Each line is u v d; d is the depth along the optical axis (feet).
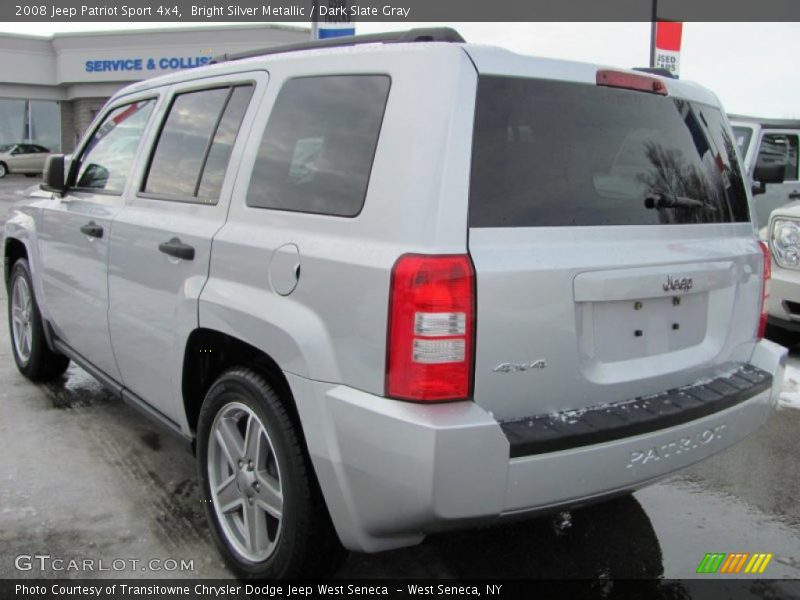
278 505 8.68
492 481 7.03
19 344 17.03
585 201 8.19
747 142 27.43
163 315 10.45
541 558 10.21
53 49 101.55
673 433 8.32
